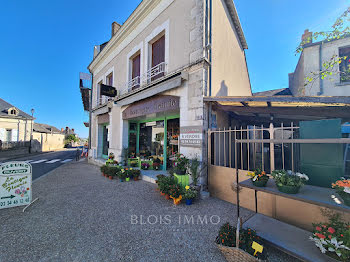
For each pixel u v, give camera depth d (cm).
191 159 425
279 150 625
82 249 210
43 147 2656
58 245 217
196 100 423
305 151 250
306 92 715
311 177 243
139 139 774
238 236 185
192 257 197
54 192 434
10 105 2250
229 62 626
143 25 643
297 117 502
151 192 429
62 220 283
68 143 4175
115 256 198
